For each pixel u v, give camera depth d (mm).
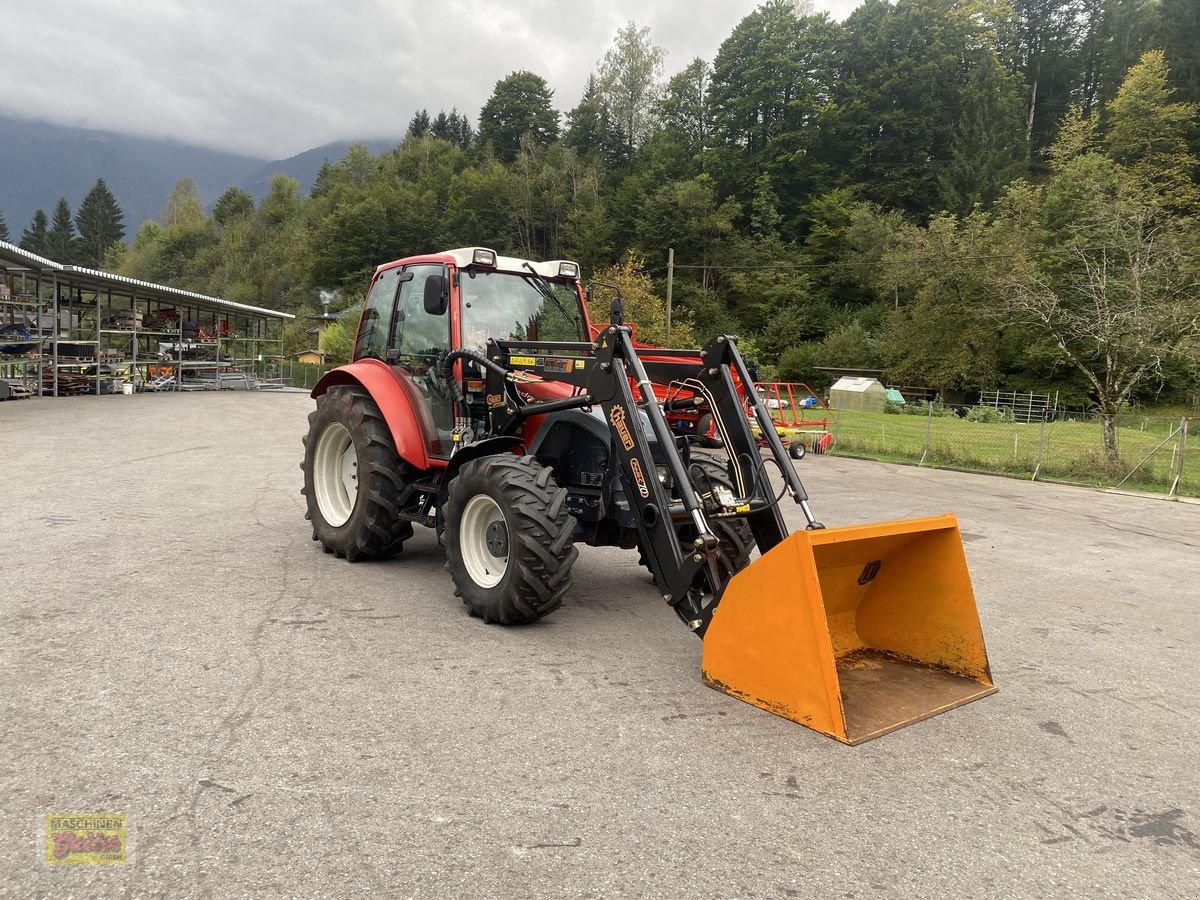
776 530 4344
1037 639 5098
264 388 38500
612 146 88625
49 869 2330
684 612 4188
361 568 5988
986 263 42969
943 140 68125
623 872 2418
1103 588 6582
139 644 4191
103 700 3492
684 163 75000
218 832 2541
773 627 3629
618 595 5602
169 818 2609
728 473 4844
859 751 3318
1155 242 16844
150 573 5605
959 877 2484
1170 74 58500
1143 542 8812
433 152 101375
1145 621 5613
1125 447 19781
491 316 5762
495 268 5777
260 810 2678
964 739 3508
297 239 97188
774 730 3471
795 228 68688
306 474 6527
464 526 4910
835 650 4289
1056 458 16688
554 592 4504
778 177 69750
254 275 96062
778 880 2416
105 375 30234
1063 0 82750
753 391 4496
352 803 2744
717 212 65625
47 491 8930
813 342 58125
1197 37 61625
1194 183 48781
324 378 6453
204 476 10570
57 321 26562
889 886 2416
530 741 3271
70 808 2650
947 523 4074
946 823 2801
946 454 17125
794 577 3527
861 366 52812
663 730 3430
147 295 33000
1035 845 2691
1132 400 36000
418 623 4742
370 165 110938
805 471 14758
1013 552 7992
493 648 4371
